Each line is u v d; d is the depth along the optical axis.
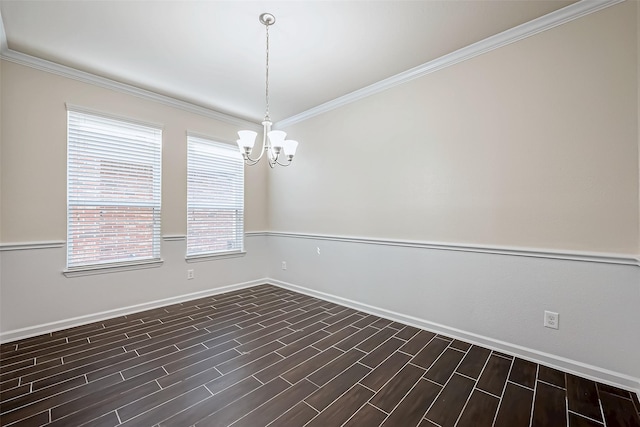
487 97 2.36
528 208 2.18
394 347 2.38
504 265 2.28
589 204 1.94
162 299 3.39
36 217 2.61
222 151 3.99
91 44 2.38
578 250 1.98
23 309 2.54
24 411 1.60
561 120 2.04
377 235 3.13
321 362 2.14
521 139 2.20
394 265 2.99
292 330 2.73
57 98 2.70
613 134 1.86
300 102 3.59
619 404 1.67
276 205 4.38
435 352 2.29
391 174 3.00
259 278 4.42
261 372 2.01
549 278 2.09
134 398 1.72
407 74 2.83
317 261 3.78
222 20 2.09
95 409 1.62
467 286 2.48
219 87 3.17
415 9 1.98
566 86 2.01
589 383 1.87
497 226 2.32
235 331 2.70
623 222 1.83
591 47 1.92
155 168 3.35
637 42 1.78
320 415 1.59
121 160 3.10
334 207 3.58
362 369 2.04
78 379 1.91
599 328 1.90
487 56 2.36
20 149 2.53
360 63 2.68
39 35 2.25
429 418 1.57
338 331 2.71
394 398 1.73
